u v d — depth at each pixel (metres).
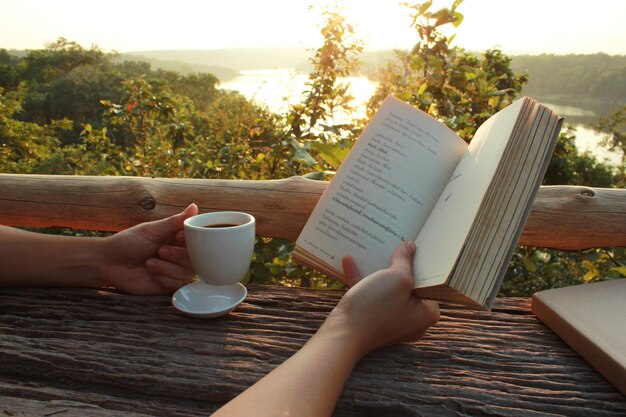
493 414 0.60
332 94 2.50
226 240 0.81
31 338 0.77
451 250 0.62
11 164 17.47
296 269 1.62
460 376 0.68
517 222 0.62
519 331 0.83
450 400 0.63
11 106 21.41
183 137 3.87
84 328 0.81
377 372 0.69
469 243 0.60
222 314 0.84
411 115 0.85
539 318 0.86
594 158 17.59
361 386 0.65
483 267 0.61
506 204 0.62
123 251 0.92
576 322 0.75
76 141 27.89
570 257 2.59
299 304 0.91
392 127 0.85
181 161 3.40
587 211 1.08
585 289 0.87
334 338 0.60
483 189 0.62
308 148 1.78
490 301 0.62
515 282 2.23
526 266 1.93
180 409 0.63
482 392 0.64
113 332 0.79
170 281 0.93
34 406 0.62
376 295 0.65
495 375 0.69
